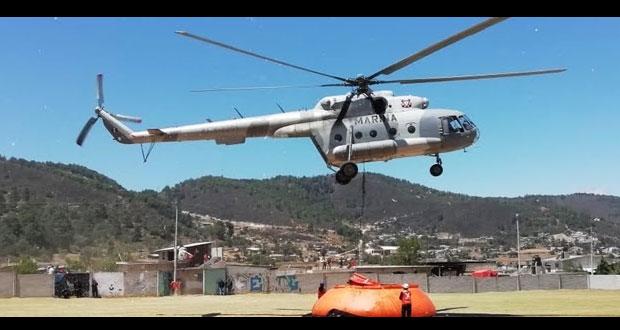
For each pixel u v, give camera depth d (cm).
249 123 2570
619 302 4188
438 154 2594
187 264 8631
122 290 5791
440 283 6291
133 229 17725
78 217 17038
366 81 2469
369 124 2505
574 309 3425
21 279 5459
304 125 2525
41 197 17988
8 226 14762
